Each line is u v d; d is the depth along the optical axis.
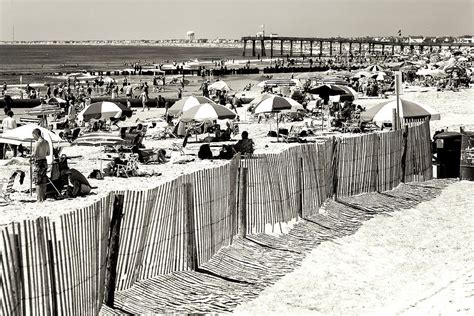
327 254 12.31
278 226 13.63
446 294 9.24
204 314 9.08
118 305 9.14
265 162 13.34
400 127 20.22
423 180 19.62
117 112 29.08
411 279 10.77
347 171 16.58
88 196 17.80
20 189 19.05
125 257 9.59
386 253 12.45
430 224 14.53
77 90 64.56
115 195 9.21
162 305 9.41
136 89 71.12
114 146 26.08
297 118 37.06
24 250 7.27
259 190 13.23
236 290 10.26
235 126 31.91
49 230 7.66
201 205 11.24
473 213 15.45
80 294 8.24
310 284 10.66
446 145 20.25
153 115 45.41
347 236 13.59
